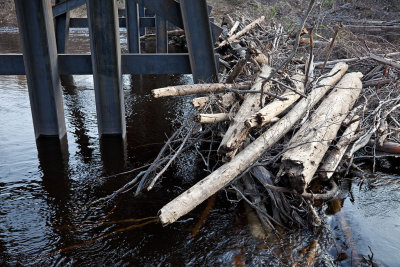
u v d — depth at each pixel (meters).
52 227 4.14
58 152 6.06
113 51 6.14
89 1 5.80
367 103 5.77
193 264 3.55
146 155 6.00
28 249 3.77
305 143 4.02
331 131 4.55
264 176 4.31
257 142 4.21
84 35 17.92
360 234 3.89
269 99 5.23
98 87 6.38
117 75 6.26
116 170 5.49
